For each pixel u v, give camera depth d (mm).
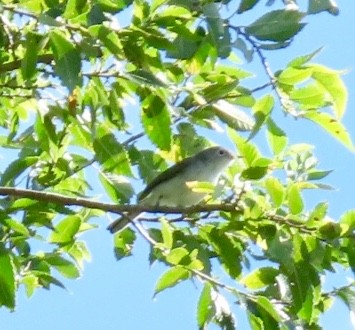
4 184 10164
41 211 10188
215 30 8789
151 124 9625
